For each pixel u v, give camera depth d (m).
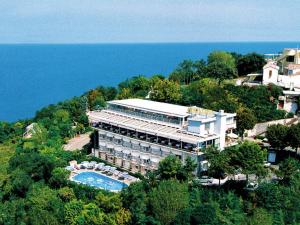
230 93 162.00
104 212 101.75
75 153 144.00
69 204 102.38
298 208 94.69
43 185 120.81
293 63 186.62
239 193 101.88
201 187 104.12
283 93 159.88
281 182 104.56
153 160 123.44
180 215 90.12
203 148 110.56
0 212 109.12
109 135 136.62
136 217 93.75
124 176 123.50
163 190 96.06
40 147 152.25
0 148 177.38
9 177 130.25
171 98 161.25
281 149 121.19
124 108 141.50
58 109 199.00
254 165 99.69
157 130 123.81
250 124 132.88
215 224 88.06
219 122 119.94
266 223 88.06
